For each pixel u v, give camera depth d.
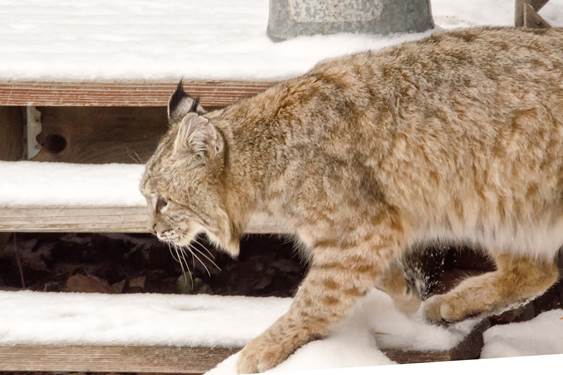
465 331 12.33
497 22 16.70
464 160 11.18
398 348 11.77
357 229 11.19
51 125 15.58
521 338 13.14
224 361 11.63
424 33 14.54
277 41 14.62
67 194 13.20
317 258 11.32
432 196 11.34
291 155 11.38
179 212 12.05
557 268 12.70
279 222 12.09
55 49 14.57
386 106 11.24
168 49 14.53
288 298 12.98
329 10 14.27
